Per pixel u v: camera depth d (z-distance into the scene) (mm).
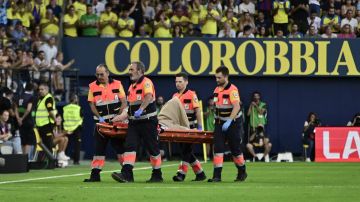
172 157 106688
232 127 56875
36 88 94125
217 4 110812
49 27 105438
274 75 108000
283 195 45094
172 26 110125
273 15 111312
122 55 107250
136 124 54562
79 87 107375
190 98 60125
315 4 112062
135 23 110625
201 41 107562
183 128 58500
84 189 48812
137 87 54156
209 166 85500
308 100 109500
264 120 105875
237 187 50906
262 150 103438
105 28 108688
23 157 73000
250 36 109500
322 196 44625
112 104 56625
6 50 97312
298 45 108000
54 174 70188
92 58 107188
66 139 87562
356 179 62469
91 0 112750
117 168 81562
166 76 108375
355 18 112375
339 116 109812
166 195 44688
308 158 104938
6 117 77750
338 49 108312
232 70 107562
